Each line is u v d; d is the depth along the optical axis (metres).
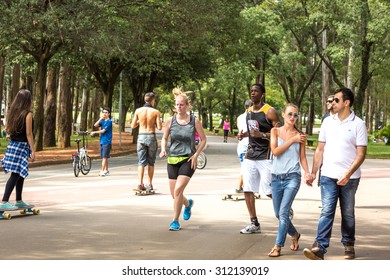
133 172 19.92
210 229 9.38
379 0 37.91
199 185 15.80
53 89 35.94
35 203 12.12
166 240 8.46
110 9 29.19
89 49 27.02
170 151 9.32
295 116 7.57
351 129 7.26
